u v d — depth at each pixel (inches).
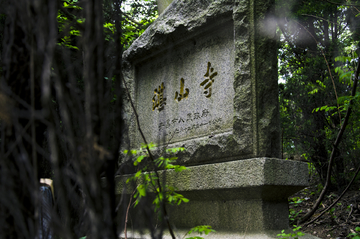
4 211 42.1
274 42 122.8
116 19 48.8
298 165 115.0
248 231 111.7
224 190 118.5
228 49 132.6
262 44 119.9
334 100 205.2
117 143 44.4
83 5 45.4
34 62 39.9
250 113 116.8
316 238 107.1
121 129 45.7
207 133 135.9
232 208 119.3
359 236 117.6
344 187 204.4
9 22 47.1
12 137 43.9
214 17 134.7
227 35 133.9
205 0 139.9
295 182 112.8
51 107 38.9
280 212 114.3
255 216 111.0
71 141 38.8
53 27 39.7
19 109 44.6
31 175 40.8
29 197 42.3
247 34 120.8
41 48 38.7
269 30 121.7
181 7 151.3
